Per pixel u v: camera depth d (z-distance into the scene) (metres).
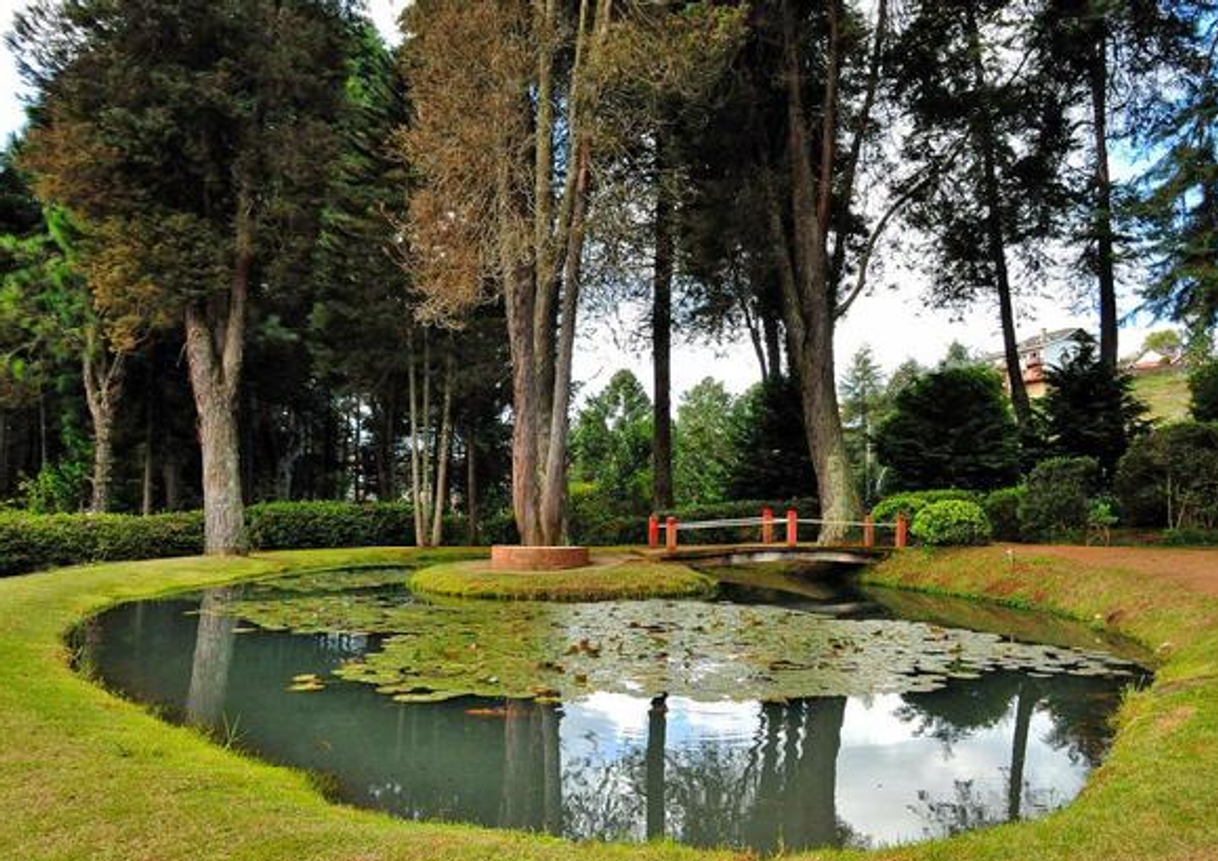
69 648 7.59
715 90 15.16
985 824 4.23
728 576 15.69
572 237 13.39
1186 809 3.40
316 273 17.56
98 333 17.19
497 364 19.55
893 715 6.21
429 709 6.19
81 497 19.84
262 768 4.63
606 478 27.20
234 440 15.95
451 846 3.21
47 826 3.25
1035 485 14.41
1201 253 13.35
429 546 18.91
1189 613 8.16
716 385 32.50
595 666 7.02
